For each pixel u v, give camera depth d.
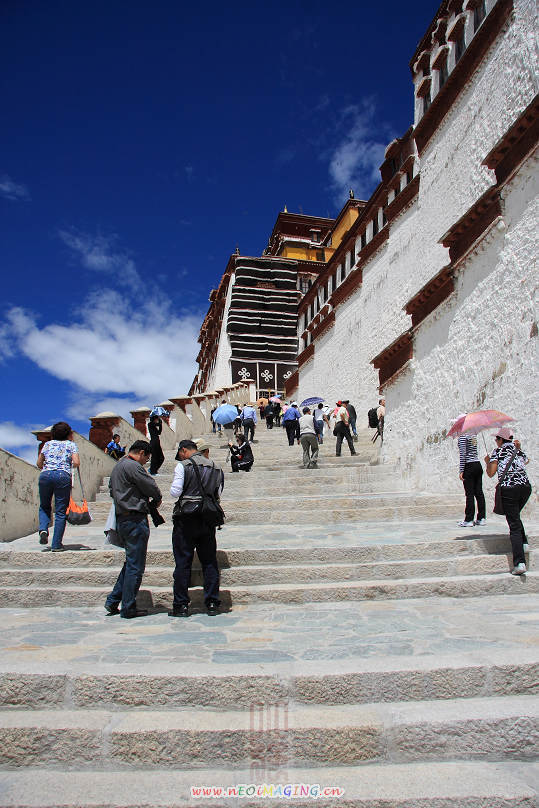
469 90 12.32
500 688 3.46
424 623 4.60
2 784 2.94
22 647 4.19
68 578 5.97
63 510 6.67
